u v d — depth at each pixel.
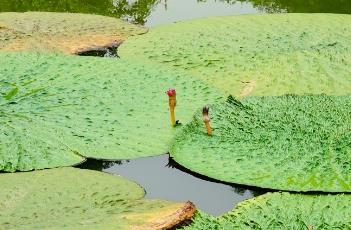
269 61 7.40
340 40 7.88
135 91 6.81
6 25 9.06
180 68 7.47
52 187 5.11
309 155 5.35
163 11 10.34
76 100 6.60
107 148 5.82
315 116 5.93
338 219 4.46
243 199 5.02
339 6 10.25
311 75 7.03
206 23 8.87
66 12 10.54
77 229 4.34
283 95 6.41
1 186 5.14
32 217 4.58
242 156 5.46
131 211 4.62
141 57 7.84
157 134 6.01
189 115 6.32
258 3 10.58
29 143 5.86
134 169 5.53
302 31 8.24
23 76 7.07
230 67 7.39
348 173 5.08
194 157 5.52
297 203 4.70
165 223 4.39
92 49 8.27
